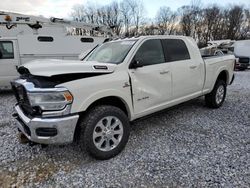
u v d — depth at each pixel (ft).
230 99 21.85
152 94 12.47
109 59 12.35
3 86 26.73
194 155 10.84
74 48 30.94
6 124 15.79
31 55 27.86
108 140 10.59
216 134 13.23
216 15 200.64
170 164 10.12
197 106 18.99
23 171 9.91
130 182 8.98
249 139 12.50
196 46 15.97
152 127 14.49
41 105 9.14
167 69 13.19
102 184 8.91
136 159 10.63
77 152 11.43
